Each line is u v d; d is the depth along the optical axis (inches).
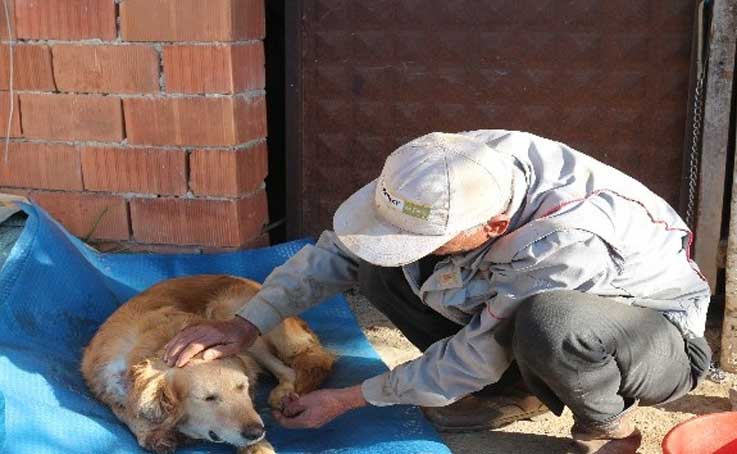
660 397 80.4
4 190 106.9
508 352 78.9
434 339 85.7
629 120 103.5
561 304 76.1
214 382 82.6
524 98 104.7
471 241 75.0
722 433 78.3
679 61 101.7
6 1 102.5
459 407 86.6
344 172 108.6
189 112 101.9
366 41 105.7
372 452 82.6
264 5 105.4
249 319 84.1
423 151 74.0
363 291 86.2
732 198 91.7
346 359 93.4
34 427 79.5
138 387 81.8
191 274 102.1
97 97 103.1
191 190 103.6
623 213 77.3
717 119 95.3
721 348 94.2
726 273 92.8
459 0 103.8
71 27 102.0
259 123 105.5
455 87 105.3
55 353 88.9
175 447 83.2
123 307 89.8
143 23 100.8
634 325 77.6
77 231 106.3
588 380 77.2
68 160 105.0
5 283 90.0
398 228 73.6
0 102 104.8
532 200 76.6
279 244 108.4
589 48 102.7
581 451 81.8
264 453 82.3
